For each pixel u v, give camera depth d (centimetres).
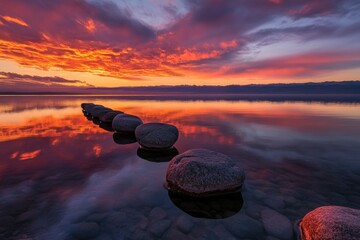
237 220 327
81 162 581
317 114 1773
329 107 2539
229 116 1697
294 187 433
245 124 1277
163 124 717
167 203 374
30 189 416
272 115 1744
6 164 555
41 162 576
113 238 286
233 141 841
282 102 3897
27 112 1933
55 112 1950
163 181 464
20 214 332
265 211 349
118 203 371
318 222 246
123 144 782
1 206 354
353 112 1900
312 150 704
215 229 307
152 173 509
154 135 671
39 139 851
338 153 667
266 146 761
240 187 412
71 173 502
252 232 299
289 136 929
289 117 1594
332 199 385
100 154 657
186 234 296
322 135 944
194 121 1417
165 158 625
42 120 1402
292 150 705
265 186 436
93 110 1527
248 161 593
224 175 385
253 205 366
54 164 562
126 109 2422
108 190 419
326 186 437
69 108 2447
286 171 518
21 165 550
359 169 531
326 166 552
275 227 307
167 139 673
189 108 2581
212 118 1576
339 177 482
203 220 328
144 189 425
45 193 402
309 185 442
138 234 294
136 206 364
